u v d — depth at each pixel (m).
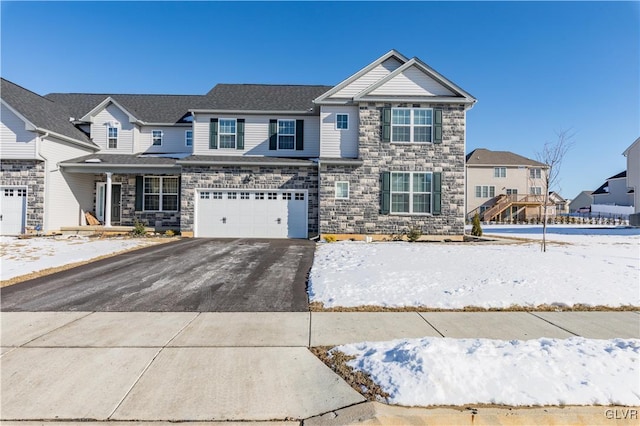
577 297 6.97
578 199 65.50
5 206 17.00
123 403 3.49
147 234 17.62
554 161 15.53
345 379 3.92
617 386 3.60
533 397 3.46
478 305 6.62
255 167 17.17
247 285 8.21
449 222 16.62
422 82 16.83
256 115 18.58
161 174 19.11
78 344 4.86
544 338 4.86
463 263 10.05
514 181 43.62
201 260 11.00
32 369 4.14
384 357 4.29
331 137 17.17
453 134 16.70
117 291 7.64
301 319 5.97
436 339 4.76
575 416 3.25
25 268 9.52
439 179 16.64
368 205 16.66
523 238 18.48
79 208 18.84
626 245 15.06
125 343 4.91
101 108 20.08
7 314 6.14
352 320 5.89
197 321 5.86
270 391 3.71
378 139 16.70
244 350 4.70
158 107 21.84
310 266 10.22
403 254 11.76
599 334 5.22
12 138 16.73
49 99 21.78
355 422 3.22
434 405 3.39
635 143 27.08
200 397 3.60
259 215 17.19
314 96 20.38
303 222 17.16
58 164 17.48
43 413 3.34
